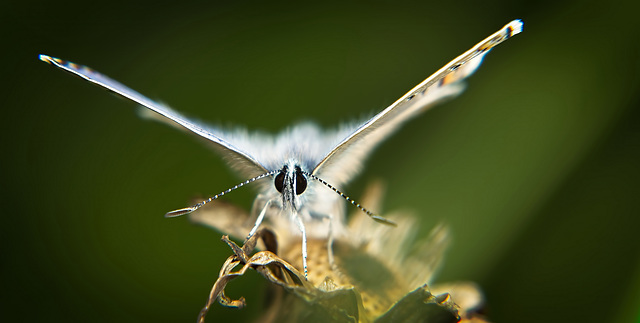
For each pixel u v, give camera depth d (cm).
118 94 9
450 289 9
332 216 10
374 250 9
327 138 10
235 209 10
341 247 10
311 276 9
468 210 9
